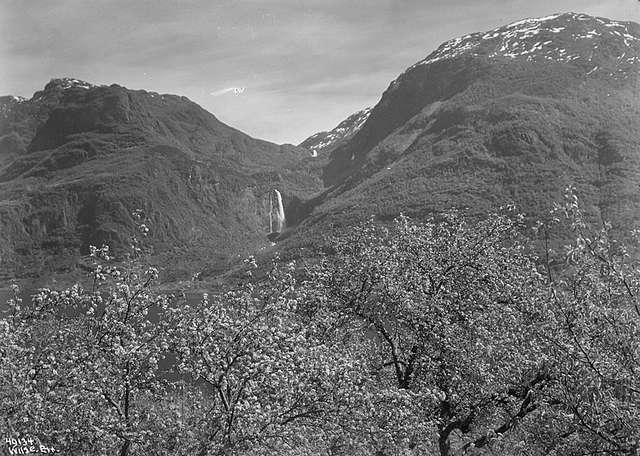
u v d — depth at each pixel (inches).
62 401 693.9
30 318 759.7
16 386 669.3
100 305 779.4
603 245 670.5
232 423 725.9
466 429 1080.2
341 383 805.2
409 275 1145.4
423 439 900.0
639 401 636.7
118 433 700.7
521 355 903.7
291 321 914.1
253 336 770.2
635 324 670.5
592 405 634.2
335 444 825.5
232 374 762.8
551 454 750.5
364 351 1198.9
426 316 1069.1
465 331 1080.8
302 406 783.1
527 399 961.5
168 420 740.0
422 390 969.5
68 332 762.8
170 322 802.2
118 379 733.9
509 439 944.3
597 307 692.1
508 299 1038.4
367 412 812.0
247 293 837.8
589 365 637.9
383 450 871.1
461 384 1036.5
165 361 858.1
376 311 1152.2
